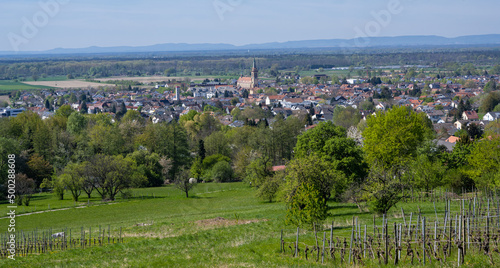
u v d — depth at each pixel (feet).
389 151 221.66
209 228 173.68
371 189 163.84
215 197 291.99
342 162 225.97
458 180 221.87
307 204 141.59
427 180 214.69
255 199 269.64
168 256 129.49
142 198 299.58
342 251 115.44
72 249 150.71
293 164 178.50
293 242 133.69
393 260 111.24
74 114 483.92
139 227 190.29
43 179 327.67
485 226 119.85
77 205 273.33
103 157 314.55
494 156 210.38
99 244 158.30
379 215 166.09
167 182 387.75
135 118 622.54
